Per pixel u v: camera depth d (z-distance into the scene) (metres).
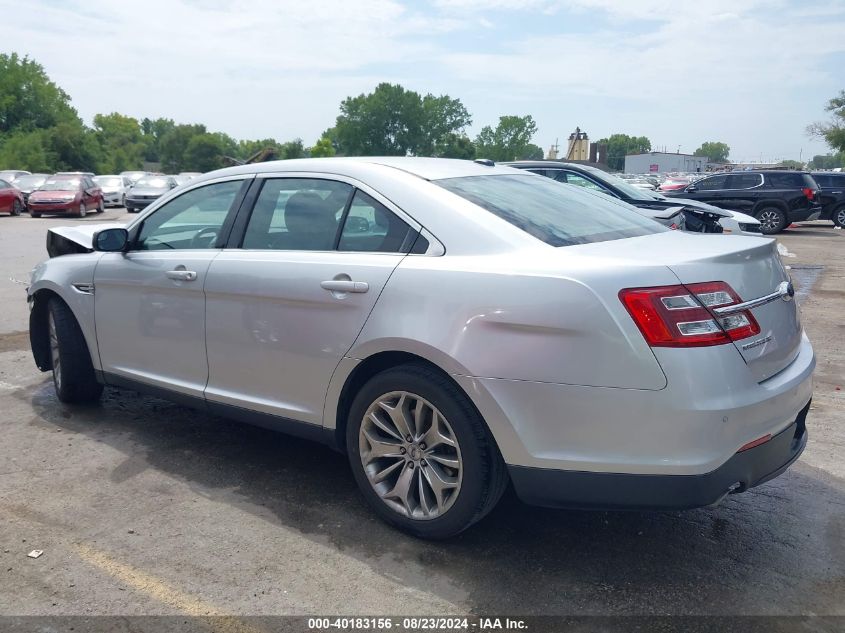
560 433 2.90
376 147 97.19
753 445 2.85
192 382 4.18
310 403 3.63
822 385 5.78
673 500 2.79
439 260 3.22
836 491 3.90
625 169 124.19
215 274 3.93
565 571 3.13
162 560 3.19
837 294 9.95
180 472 4.09
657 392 2.74
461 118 98.00
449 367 3.06
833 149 48.28
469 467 3.10
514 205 3.50
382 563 3.18
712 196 20.14
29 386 5.61
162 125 174.75
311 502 3.74
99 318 4.65
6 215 27.92
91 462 4.22
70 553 3.24
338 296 3.41
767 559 3.23
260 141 131.25
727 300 2.87
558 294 2.88
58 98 81.31
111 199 32.28
